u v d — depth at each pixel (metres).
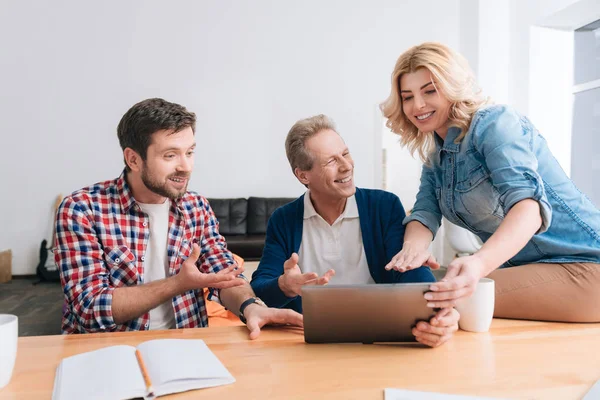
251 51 5.80
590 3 4.15
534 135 1.22
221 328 1.02
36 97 5.36
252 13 5.79
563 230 1.21
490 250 0.93
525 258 1.27
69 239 1.23
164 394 0.65
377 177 6.05
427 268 1.26
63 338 0.94
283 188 5.92
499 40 5.28
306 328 0.87
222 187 5.82
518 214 1.00
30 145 5.35
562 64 4.86
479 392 0.65
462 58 1.19
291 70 5.88
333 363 0.78
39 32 5.36
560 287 1.09
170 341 0.84
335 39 5.92
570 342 0.88
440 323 0.84
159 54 5.64
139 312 1.12
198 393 0.66
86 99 5.46
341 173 1.36
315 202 1.46
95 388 0.65
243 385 0.69
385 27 5.96
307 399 0.64
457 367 0.75
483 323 0.95
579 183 4.81
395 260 1.12
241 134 5.83
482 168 1.19
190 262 1.08
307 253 1.47
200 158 5.77
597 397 0.61
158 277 1.35
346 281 1.45
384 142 6.49
